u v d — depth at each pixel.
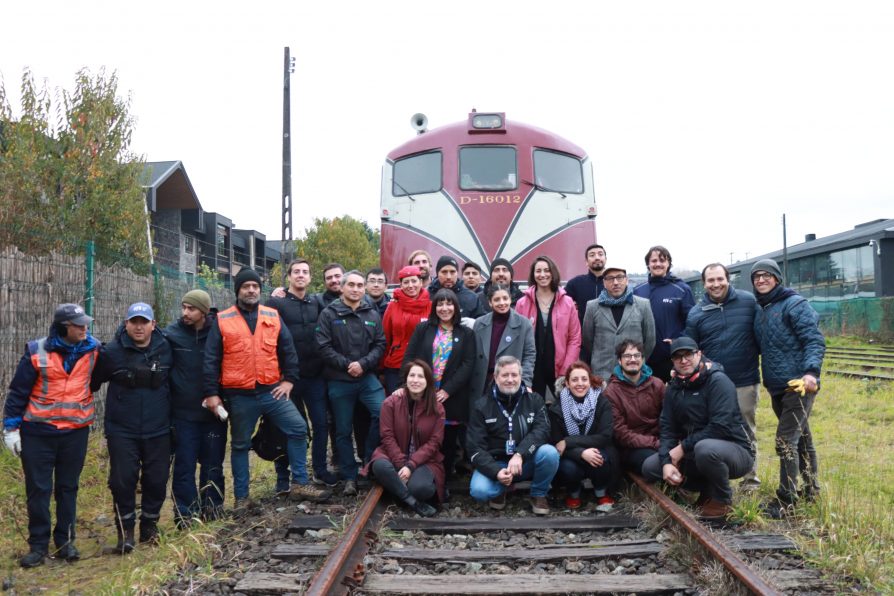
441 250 9.52
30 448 5.34
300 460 6.34
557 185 10.00
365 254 37.50
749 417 6.57
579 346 7.11
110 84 13.07
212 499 6.07
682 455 6.07
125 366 5.56
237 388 6.05
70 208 12.21
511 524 5.69
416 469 6.18
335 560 4.34
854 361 20.72
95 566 5.28
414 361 6.32
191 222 29.45
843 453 8.54
